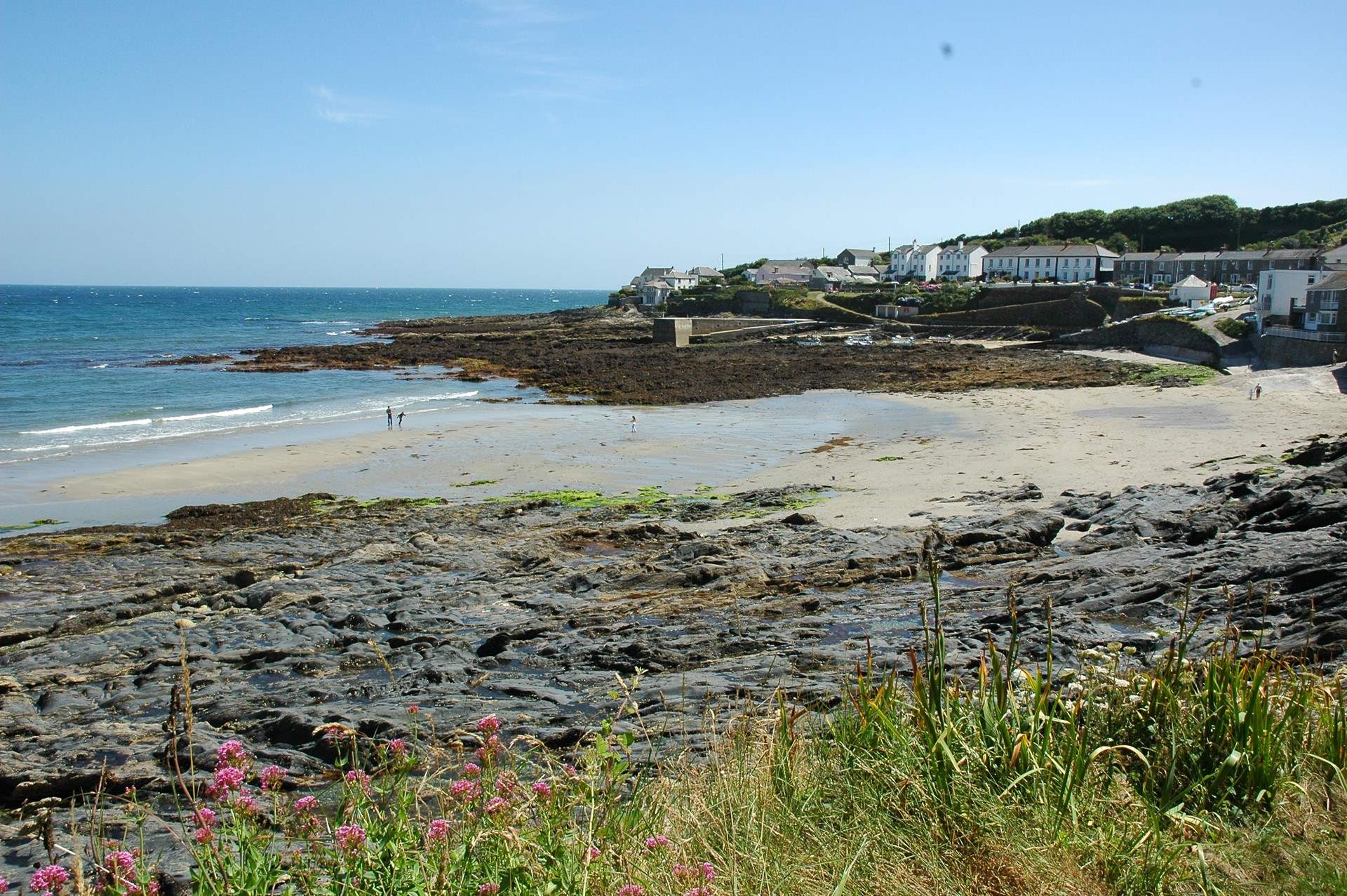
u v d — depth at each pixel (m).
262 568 20.78
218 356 68.69
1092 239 121.50
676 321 83.94
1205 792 4.91
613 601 17.34
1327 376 47.97
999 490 26.64
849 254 138.50
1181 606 13.92
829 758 5.36
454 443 37.34
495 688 12.70
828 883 4.15
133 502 28.27
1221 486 23.86
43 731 11.70
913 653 5.82
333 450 35.78
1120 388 51.25
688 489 29.36
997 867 4.25
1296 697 5.65
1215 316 70.12
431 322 117.75
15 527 25.48
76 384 53.78
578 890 3.89
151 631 16.23
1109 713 5.60
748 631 14.91
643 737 9.28
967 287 98.00
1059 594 15.47
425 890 3.82
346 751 10.02
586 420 43.84
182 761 10.23
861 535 21.23
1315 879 4.15
